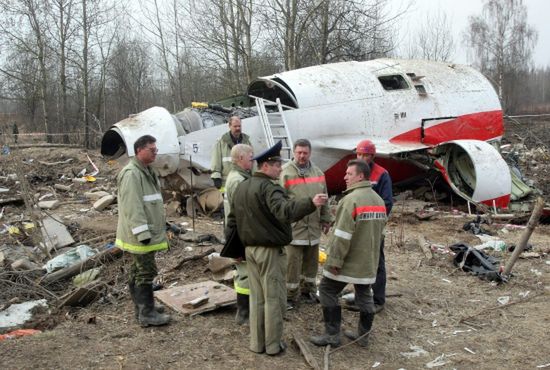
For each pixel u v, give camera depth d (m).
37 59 25.05
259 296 4.30
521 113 49.72
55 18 24.19
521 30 47.28
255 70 20.20
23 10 23.45
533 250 7.66
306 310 5.27
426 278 6.51
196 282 6.09
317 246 5.33
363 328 4.54
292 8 17.17
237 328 4.81
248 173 4.89
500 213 10.36
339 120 10.51
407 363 4.35
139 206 4.44
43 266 6.63
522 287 6.22
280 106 10.04
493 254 7.43
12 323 5.09
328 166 10.62
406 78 11.67
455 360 4.41
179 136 9.35
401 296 5.82
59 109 28.36
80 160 17.72
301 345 4.40
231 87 20.23
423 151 11.27
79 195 12.76
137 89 33.78
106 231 8.41
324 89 10.59
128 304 5.42
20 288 5.88
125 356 4.21
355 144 10.48
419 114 11.42
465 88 12.24
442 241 8.26
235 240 4.52
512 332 4.99
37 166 16.77
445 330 5.04
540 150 21.03
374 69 11.62
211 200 9.57
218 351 4.36
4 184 14.16
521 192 11.26
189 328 4.77
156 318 4.79
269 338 4.25
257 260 4.18
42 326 5.03
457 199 11.60
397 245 7.91
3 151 12.75
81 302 5.48
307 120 10.20
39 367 4.01
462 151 11.04
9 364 4.05
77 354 4.23
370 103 10.91
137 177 4.50
